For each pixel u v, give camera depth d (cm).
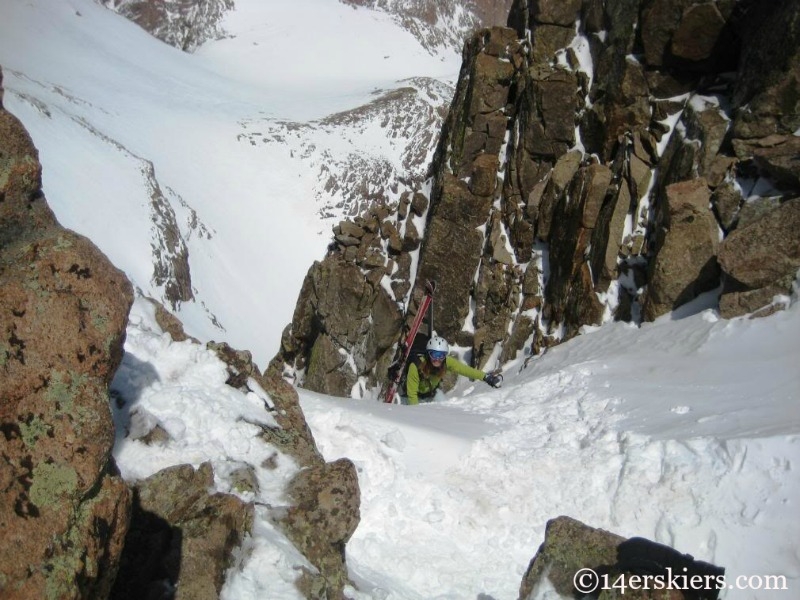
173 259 3716
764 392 735
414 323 1294
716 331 923
